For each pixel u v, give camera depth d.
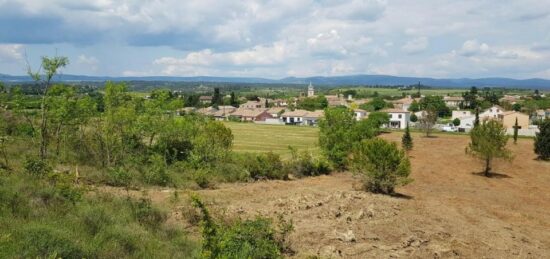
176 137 35.00
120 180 24.16
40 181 16.73
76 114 29.80
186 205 19.12
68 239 10.37
